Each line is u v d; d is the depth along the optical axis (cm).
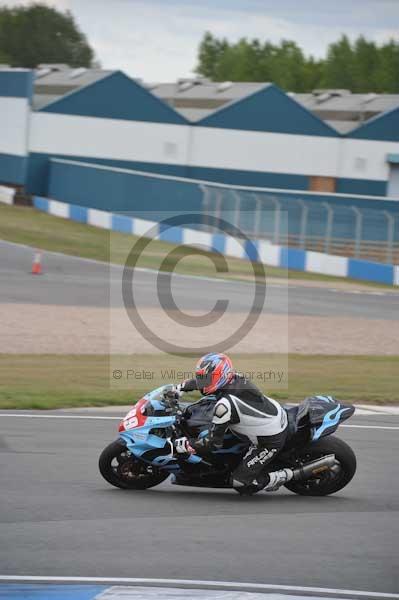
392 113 18738
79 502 2823
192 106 19762
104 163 18088
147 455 2955
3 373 5241
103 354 5969
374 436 4088
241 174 18450
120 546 2397
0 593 2033
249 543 2470
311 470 2991
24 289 8756
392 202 14500
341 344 6975
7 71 18162
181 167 18300
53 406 4459
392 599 2072
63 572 2181
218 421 2894
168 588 2098
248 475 2956
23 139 17600
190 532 2555
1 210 15875
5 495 2853
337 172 18738
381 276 12100
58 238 13212
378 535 2597
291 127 18500
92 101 17875
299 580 2180
